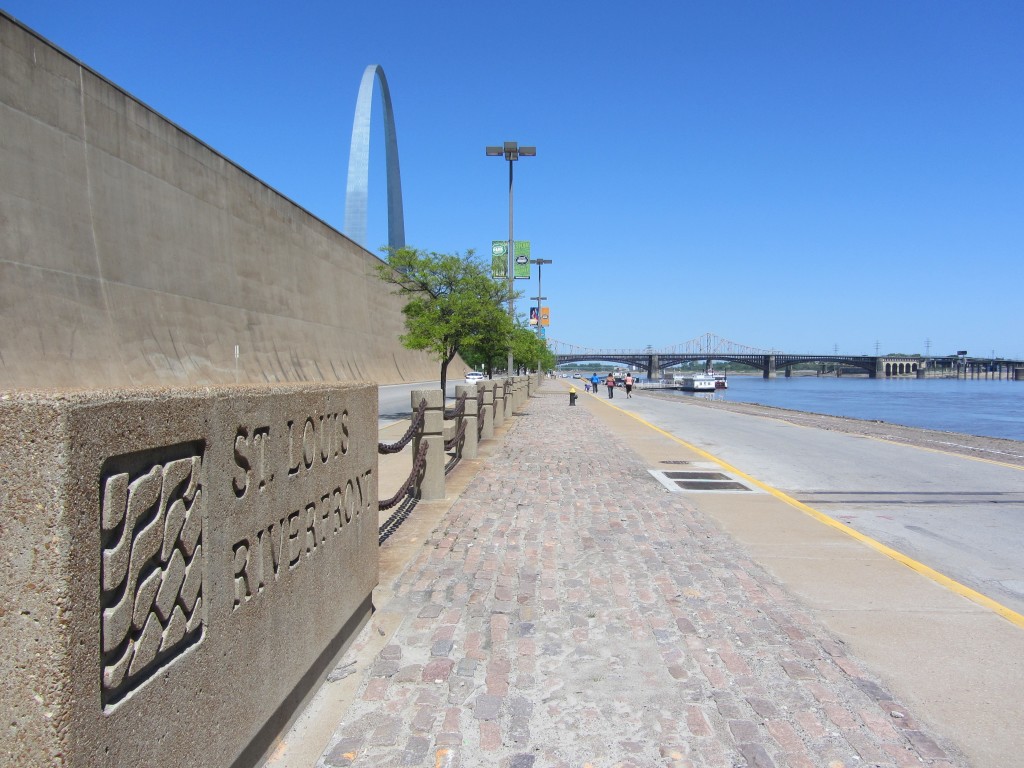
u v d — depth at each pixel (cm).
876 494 975
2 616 176
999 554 664
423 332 2269
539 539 695
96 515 186
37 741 173
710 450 1487
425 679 386
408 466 1187
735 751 322
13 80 1870
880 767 311
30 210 1898
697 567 606
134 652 202
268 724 301
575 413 2684
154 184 2556
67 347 1966
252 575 280
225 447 256
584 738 332
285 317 3803
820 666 411
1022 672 407
